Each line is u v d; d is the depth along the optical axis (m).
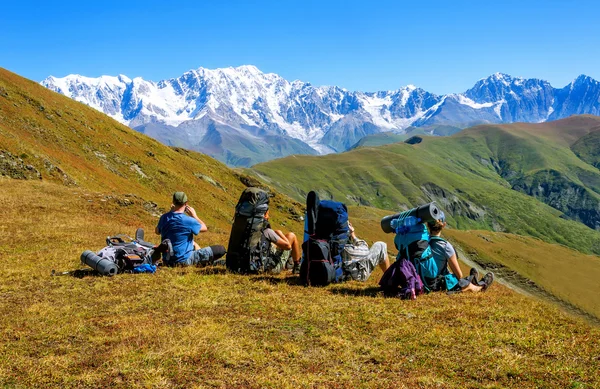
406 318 7.99
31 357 6.28
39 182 30.33
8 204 22.39
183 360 6.13
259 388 5.46
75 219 21.23
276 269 11.64
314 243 10.41
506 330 7.29
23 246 14.67
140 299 9.18
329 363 6.16
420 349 6.60
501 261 158.50
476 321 7.79
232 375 5.77
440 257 10.04
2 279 10.48
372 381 5.62
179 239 12.20
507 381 5.63
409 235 10.13
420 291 9.59
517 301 9.30
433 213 9.99
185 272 11.45
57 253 13.62
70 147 62.94
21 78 74.94
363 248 11.35
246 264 11.25
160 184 71.06
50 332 7.15
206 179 86.88
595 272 162.62
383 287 9.73
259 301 8.99
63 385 5.51
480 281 10.76
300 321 7.81
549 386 5.46
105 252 11.42
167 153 86.12
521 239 190.62
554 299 134.00
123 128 84.75
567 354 6.33
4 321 7.68
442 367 6.02
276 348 6.57
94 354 6.37
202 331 7.11
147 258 11.78
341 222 10.65
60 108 72.69
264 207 11.30
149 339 6.83
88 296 9.38
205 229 12.59
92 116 79.19
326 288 10.14
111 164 66.94
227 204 79.88
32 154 45.03
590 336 7.04
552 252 182.25
